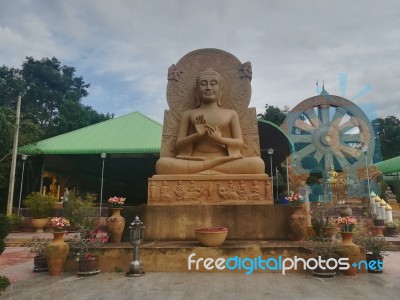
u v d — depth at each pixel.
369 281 6.63
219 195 9.55
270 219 8.88
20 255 11.16
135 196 31.34
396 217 22.39
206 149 10.38
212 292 5.86
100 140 24.31
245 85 11.41
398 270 7.84
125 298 5.56
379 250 7.63
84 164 30.56
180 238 8.84
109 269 7.52
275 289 6.04
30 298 5.64
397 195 34.97
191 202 9.55
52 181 27.00
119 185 31.69
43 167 24.02
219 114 10.68
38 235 16.09
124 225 8.82
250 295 5.68
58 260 7.36
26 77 45.19
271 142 22.73
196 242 8.48
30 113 40.16
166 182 9.73
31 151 22.62
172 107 11.40
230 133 10.70
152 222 8.98
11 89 42.94
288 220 8.86
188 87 11.54
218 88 10.95
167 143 11.05
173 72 11.66
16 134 20.28
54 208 18.72
